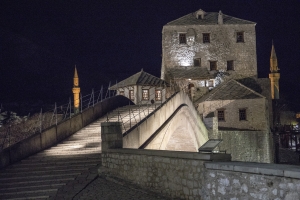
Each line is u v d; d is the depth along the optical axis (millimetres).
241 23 45344
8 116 34125
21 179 12922
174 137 26922
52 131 17750
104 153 13398
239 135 36375
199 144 29547
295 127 50688
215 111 39281
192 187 8828
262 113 38594
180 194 9289
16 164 14492
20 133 26875
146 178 10828
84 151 16234
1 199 11234
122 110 25312
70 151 16359
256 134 38062
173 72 43625
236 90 40562
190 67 44688
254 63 45250
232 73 44906
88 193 11125
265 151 38156
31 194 11648
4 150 14344
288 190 6176
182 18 46469
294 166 6750
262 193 6684
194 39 44906
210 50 45000
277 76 43875
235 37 45250
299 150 44094
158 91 39938
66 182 12523
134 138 15617
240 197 7207
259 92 44031
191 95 42594
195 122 28969
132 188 11133
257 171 6766
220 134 34688
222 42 45125
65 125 19016
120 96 28062
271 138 40031
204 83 43469
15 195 11594
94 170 13547
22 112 37781
